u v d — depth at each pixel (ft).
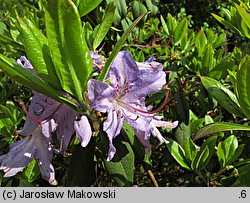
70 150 0.80
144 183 1.32
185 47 1.25
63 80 0.63
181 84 1.12
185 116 0.92
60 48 0.61
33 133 0.71
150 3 1.35
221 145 0.87
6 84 1.20
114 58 0.66
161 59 1.22
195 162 0.85
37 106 0.70
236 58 1.19
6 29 1.24
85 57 0.62
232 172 0.86
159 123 0.73
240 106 0.80
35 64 0.63
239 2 1.13
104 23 0.81
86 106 0.67
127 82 0.69
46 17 0.58
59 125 0.70
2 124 0.98
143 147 0.79
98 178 1.17
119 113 0.68
